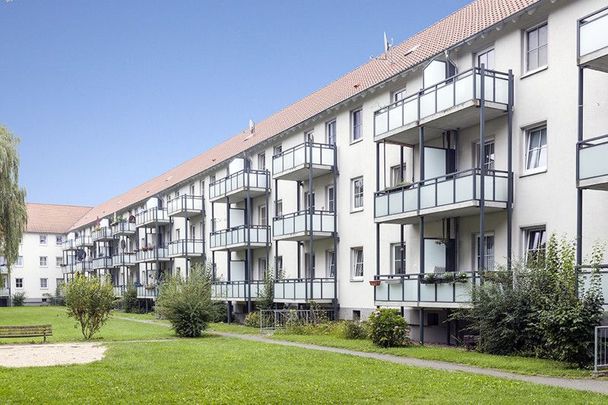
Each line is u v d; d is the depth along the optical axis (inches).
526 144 745.6
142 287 2030.0
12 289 3289.9
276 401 408.2
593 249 616.4
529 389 433.4
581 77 609.3
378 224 908.0
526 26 750.5
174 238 2053.4
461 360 598.9
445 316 838.5
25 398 428.1
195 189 1867.6
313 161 1120.2
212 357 657.6
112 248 2716.5
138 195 2501.2
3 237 1536.7
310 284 1106.7
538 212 713.0
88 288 938.7
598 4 658.8
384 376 509.7
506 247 750.5
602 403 380.5
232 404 401.1
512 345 634.2
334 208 1133.1
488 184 732.0
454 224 844.0
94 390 456.8
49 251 3422.7
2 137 1551.4
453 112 761.6
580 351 540.1
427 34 1071.0
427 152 840.3
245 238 1360.7
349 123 1109.7
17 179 1562.5
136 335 1005.8
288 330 1005.2
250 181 1379.2
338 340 847.1
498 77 748.0
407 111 847.1
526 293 623.2
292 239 1192.8
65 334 1048.2
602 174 573.9
